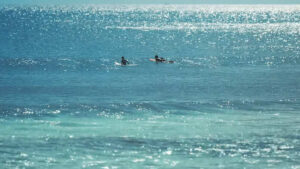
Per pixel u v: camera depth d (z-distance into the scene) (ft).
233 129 257.34
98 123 268.41
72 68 509.35
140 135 244.63
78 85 400.47
